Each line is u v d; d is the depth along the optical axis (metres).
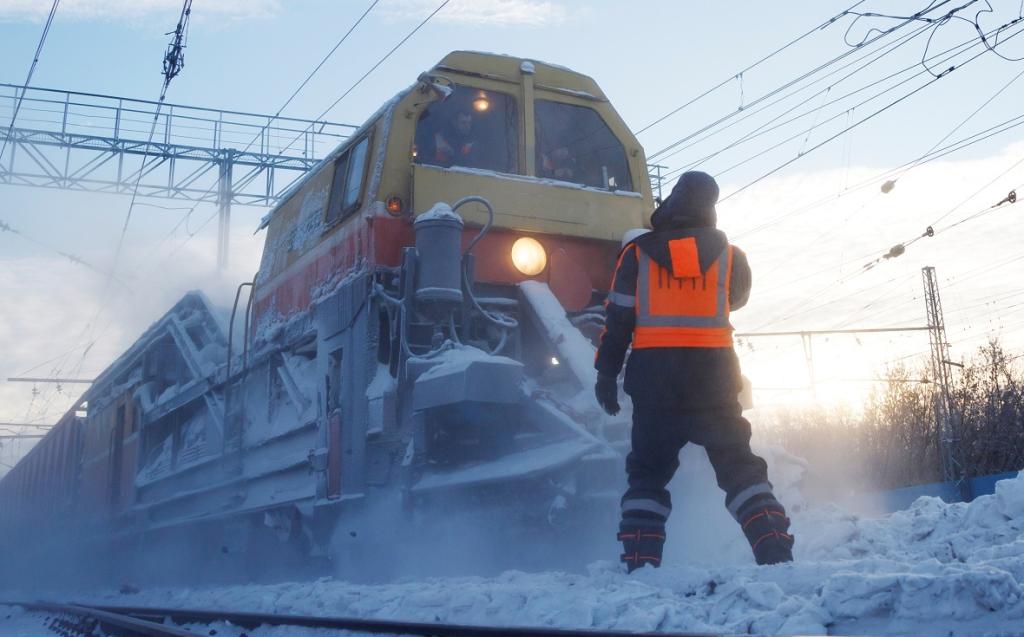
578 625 3.68
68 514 17.95
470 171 7.93
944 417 30.28
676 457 4.85
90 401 17.77
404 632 4.11
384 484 7.13
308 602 5.83
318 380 8.34
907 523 5.26
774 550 4.47
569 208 8.18
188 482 11.88
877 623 3.13
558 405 6.40
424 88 8.02
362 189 8.10
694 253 4.70
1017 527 4.48
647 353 4.71
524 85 8.53
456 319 7.32
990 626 2.98
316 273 8.85
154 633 5.60
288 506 8.77
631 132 9.07
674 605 3.60
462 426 6.59
